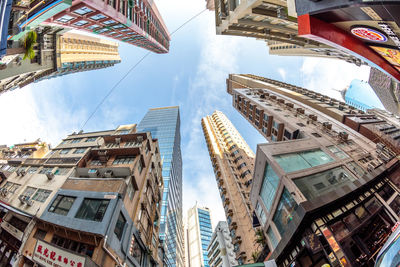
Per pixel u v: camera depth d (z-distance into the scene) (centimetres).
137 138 2573
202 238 8356
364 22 951
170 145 7038
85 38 5266
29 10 866
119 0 2291
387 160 1789
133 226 1744
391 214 1351
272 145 2139
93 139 2806
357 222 1265
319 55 3847
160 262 2514
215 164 5456
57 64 2572
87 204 1520
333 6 862
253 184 2250
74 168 2070
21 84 2472
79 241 1354
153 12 4453
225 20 2092
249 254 2925
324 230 1173
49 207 1616
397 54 1128
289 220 1595
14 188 2161
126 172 1944
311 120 2758
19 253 1462
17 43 1289
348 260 1032
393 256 600
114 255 1362
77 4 1762
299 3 1087
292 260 1326
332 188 1633
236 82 6197
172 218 5300
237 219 3588
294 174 1691
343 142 2302
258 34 2388
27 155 3534
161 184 3253
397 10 701
